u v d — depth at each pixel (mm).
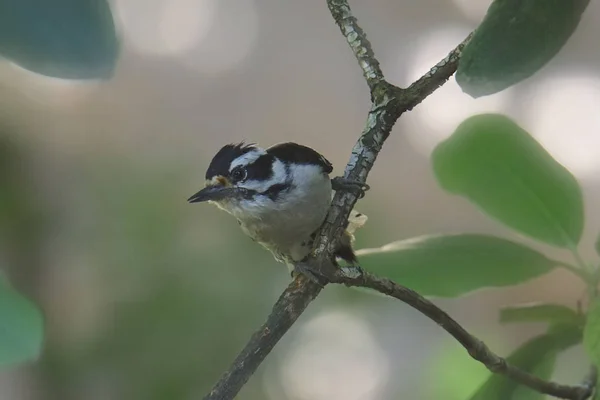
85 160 3963
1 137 3936
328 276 3619
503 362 3633
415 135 4625
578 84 4297
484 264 3635
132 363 3873
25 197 3924
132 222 3912
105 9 2436
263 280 3898
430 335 4188
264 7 4871
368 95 4895
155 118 4426
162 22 4660
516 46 3562
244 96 4824
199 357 3877
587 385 3643
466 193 3645
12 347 2428
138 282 3895
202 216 3916
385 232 4258
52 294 3895
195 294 3889
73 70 2439
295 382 3957
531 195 3641
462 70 3566
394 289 3623
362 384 3996
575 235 3641
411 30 4836
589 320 3598
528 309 3645
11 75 3938
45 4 2373
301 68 4910
